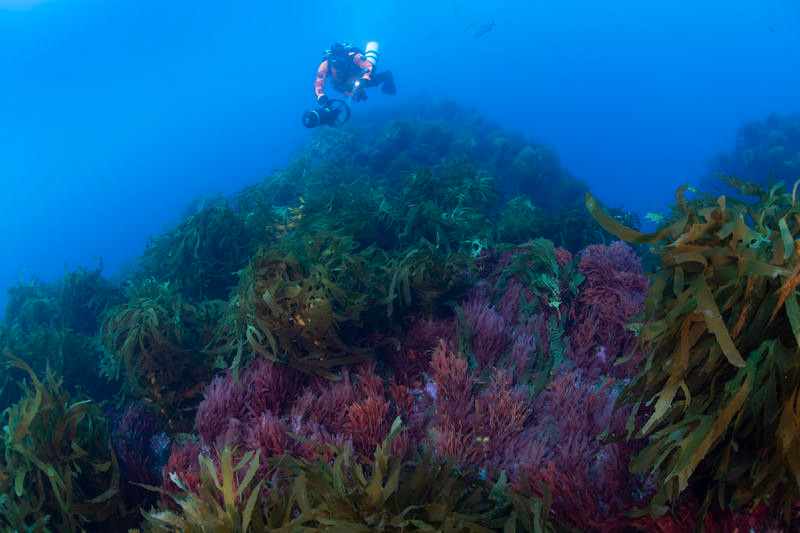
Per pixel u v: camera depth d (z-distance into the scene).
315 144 15.29
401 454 2.66
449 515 1.89
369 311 3.73
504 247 4.49
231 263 5.89
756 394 1.60
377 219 6.18
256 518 2.01
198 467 2.76
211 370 3.86
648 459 1.79
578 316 3.78
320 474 2.10
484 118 19.95
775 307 1.57
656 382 1.86
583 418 2.73
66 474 2.66
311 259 3.83
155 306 3.87
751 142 19.05
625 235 1.84
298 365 3.38
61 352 4.42
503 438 2.77
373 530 1.80
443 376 3.13
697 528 1.72
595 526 2.01
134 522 2.88
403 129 13.46
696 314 1.64
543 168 13.50
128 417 3.78
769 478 1.61
